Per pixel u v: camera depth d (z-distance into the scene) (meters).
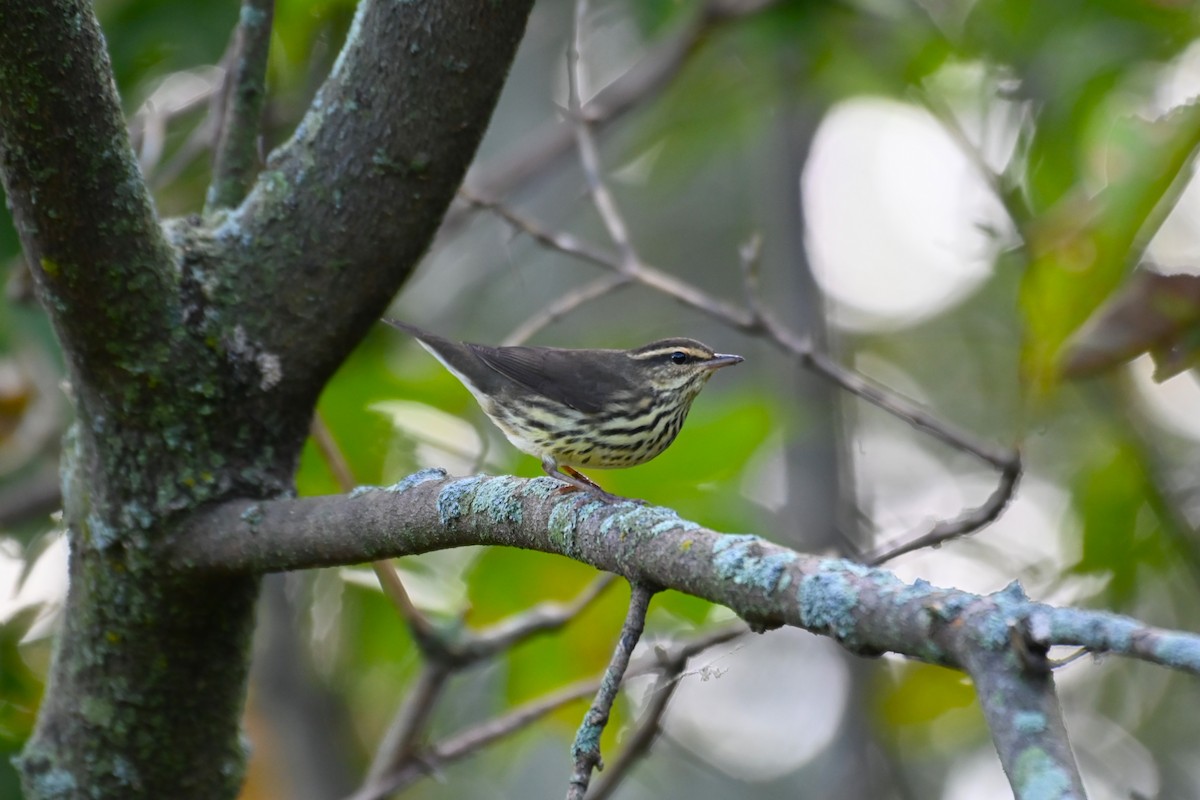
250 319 7.32
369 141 7.25
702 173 19.31
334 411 11.36
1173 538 11.26
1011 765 3.75
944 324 19.53
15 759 7.95
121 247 6.81
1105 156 9.16
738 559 4.93
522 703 11.93
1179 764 15.14
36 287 7.05
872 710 14.21
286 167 7.40
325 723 13.88
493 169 14.70
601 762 5.14
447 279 18.62
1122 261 7.73
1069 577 11.58
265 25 7.96
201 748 7.72
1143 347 9.16
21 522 12.34
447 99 7.17
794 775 18.19
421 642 9.25
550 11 18.00
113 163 6.60
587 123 12.23
